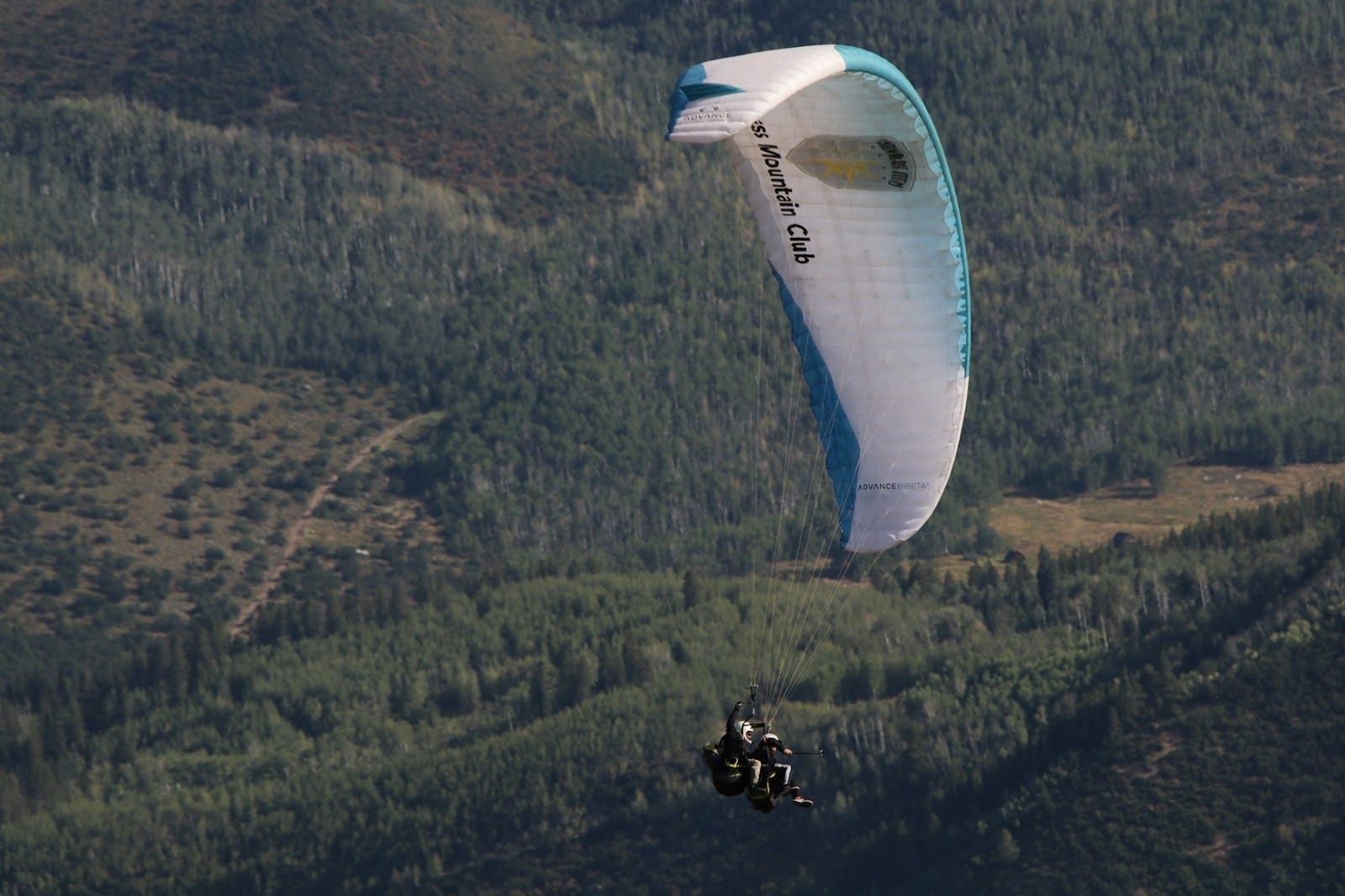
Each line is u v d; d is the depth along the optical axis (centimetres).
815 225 8819
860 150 8644
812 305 8950
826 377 9056
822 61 7869
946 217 8762
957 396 9044
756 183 8769
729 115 7450
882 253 8844
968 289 8894
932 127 8556
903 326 8950
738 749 8225
